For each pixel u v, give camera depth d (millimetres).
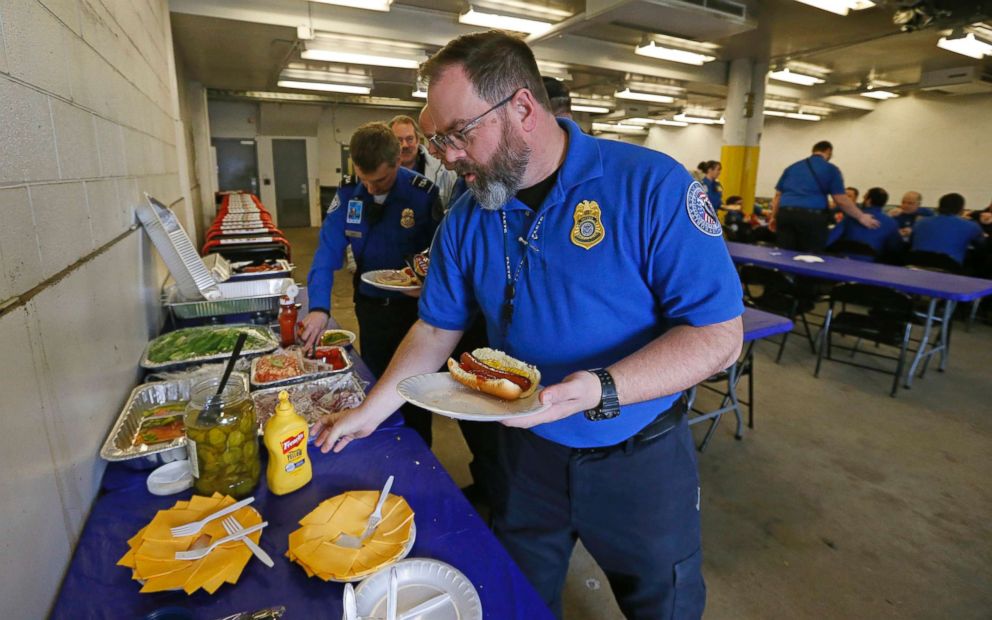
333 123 12648
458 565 812
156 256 2094
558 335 994
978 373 3760
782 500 2271
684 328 897
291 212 12562
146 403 1344
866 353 4109
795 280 4125
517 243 1007
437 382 930
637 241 914
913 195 6125
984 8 4492
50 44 965
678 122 13688
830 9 4535
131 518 929
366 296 2223
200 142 8680
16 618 637
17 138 776
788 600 1745
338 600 744
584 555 1955
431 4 5277
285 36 5586
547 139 944
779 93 9023
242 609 728
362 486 1021
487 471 1271
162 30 3254
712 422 2947
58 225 939
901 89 8320
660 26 5172
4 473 632
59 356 872
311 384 1448
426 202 2186
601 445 1052
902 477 2453
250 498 930
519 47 879
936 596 1771
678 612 1137
